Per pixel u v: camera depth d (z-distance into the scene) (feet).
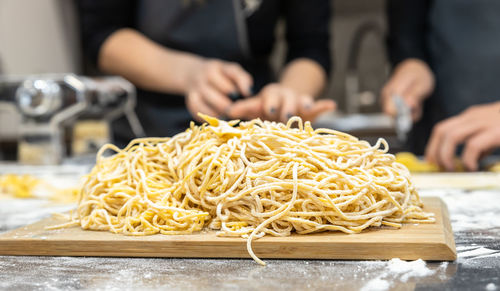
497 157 6.70
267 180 2.48
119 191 2.70
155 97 6.68
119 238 2.42
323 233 2.42
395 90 6.39
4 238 2.47
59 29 10.80
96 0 6.55
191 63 5.98
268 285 1.95
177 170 2.72
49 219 2.97
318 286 1.92
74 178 5.04
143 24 6.74
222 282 2.00
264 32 6.76
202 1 6.52
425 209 2.94
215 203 2.52
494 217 3.08
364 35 12.57
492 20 6.78
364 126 9.22
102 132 6.59
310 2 7.04
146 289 1.94
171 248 2.34
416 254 2.20
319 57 7.02
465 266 2.12
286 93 5.16
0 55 9.34
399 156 5.56
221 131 2.68
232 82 5.30
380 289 1.87
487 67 6.86
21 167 5.93
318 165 2.58
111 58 6.41
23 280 2.09
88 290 1.96
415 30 7.24
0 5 9.30
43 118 5.98
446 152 5.27
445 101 7.15
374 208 2.48
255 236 2.33
